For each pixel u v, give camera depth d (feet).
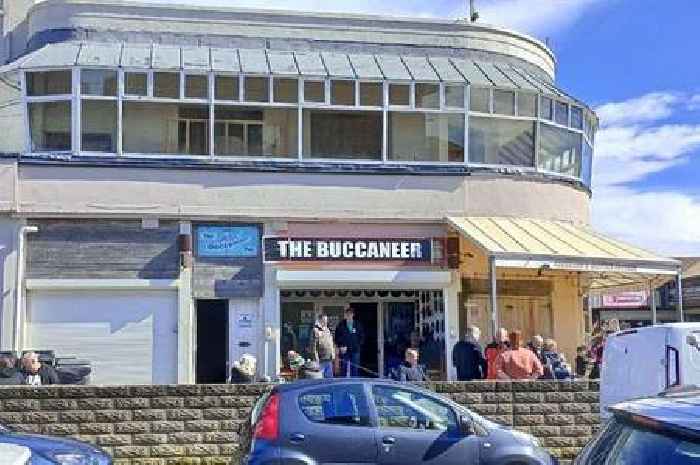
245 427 34.35
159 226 63.87
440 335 66.95
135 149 64.80
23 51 72.08
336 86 68.13
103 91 64.75
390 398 34.19
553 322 70.64
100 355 62.23
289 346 66.08
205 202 64.64
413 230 67.31
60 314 62.13
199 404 44.73
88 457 25.79
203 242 64.34
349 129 68.08
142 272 63.16
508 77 71.67
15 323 60.90
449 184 68.13
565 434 46.78
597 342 65.57
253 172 65.62
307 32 71.67
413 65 71.15
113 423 44.01
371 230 66.69
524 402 46.91
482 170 68.80
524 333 69.82
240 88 66.69
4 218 62.03
